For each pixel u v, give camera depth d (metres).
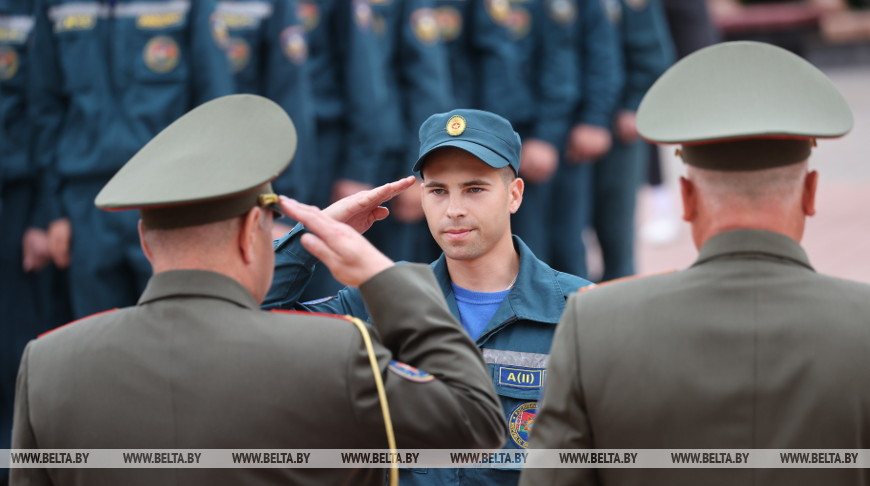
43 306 20.75
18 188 20.53
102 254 19.16
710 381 7.41
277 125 8.15
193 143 8.18
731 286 7.58
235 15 20.42
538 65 24.48
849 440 7.25
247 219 8.05
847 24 67.75
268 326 7.94
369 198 9.86
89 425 7.85
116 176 8.24
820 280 7.61
